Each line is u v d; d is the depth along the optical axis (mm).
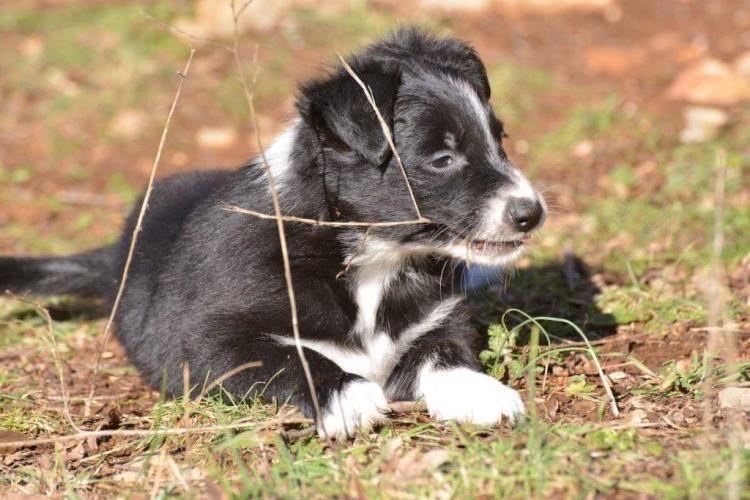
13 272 10609
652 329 9086
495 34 19234
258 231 8000
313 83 8211
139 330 8906
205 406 7613
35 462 7352
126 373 9125
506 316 9344
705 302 9477
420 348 8172
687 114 15266
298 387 7457
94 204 14531
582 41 18938
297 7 20234
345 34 19266
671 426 6957
